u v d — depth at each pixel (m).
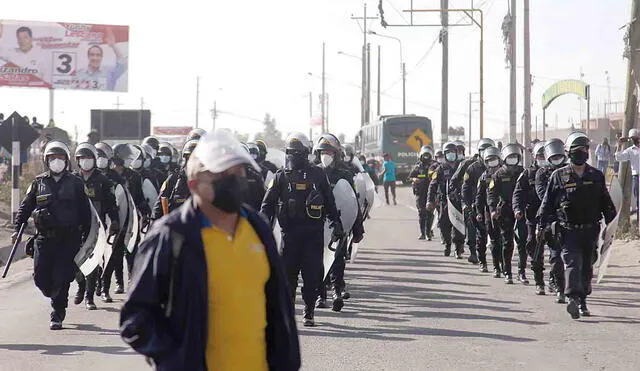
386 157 46.00
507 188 17.25
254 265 5.44
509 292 16.47
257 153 17.53
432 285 17.41
